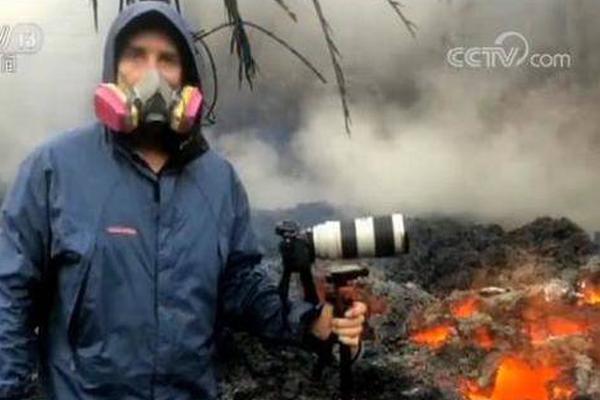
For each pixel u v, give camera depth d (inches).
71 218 72.9
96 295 72.4
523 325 134.9
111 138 75.4
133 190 74.4
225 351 127.8
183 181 76.4
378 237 82.0
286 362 127.9
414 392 126.3
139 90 75.0
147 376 73.5
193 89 76.7
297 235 82.1
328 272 84.4
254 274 81.7
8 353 71.9
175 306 74.0
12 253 73.3
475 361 130.6
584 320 134.8
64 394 73.8
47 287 75.7
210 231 76.1
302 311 81.5
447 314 137.0
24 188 74.1
